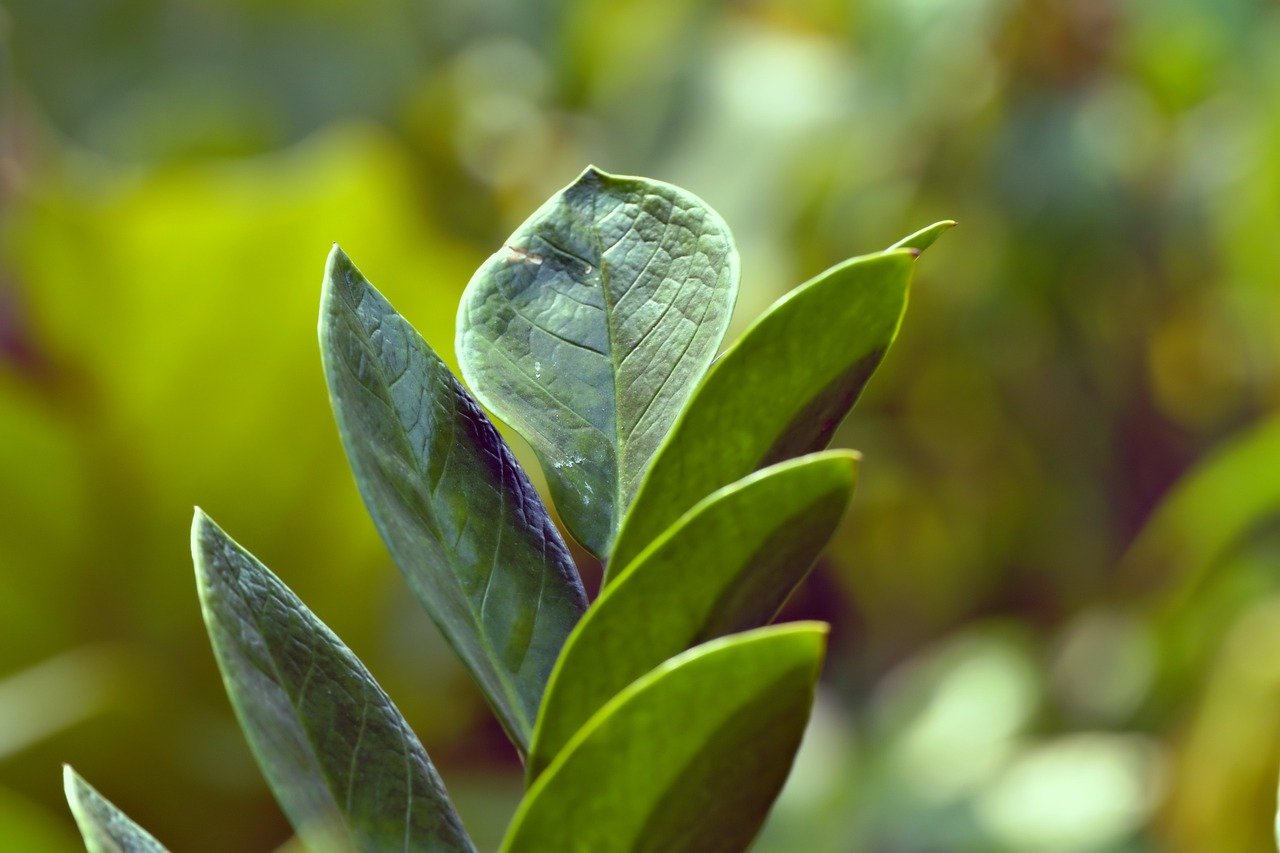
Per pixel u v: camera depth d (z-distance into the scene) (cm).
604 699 53
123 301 183
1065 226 256
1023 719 243
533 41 300
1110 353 267
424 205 248
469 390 57
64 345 183
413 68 304
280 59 302
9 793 163
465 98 275
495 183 265
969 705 248
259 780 181
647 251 58
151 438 189
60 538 188
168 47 305
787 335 53
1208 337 271
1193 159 266
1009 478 271
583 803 51
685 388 56
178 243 179
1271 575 236
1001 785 220
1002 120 262
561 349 57
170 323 183
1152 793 210
